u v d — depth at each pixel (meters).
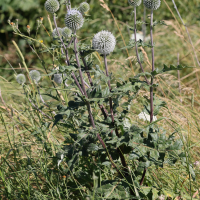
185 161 2.37
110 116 2.63
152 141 2.35
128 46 2.39
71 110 2.34
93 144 2.34
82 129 2.43
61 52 2.95
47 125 2.81
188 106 4.68
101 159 2.63
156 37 7.52
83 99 2.35
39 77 3.46
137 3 2.40
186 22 8.59
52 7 2.51
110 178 2.93
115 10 8.45
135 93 2.50
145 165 2.30
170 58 6.73
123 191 2.32
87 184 2.76
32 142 3.22
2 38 9.25
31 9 8.52
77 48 2.44
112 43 2.31
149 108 2.57
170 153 2.36
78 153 2.38
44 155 2.96
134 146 2.29
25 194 2.59
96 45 2.30
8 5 8.59
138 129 2.31
